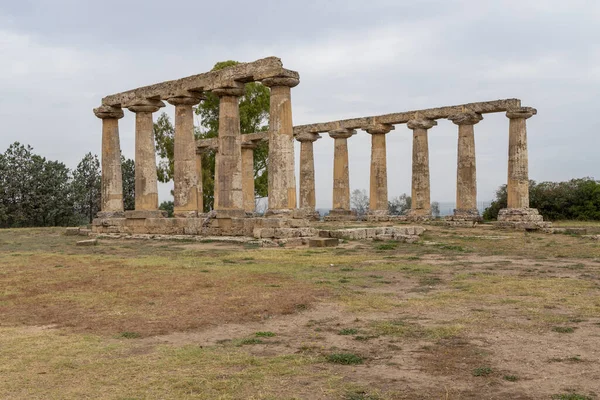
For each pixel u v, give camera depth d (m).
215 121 64.19
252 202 52.75
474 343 9.51
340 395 7.13
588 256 22.64
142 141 35.88
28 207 61.00
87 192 69.56
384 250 25.23
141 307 12.88
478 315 11.56
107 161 38.78
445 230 37.62
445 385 7.49
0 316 12.23
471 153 43.62
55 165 64.12
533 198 55.62
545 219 54.06
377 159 49.41
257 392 7.25
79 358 8.87
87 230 38.78
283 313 12.04
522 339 9.70
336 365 8.41
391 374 7.97
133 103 35.72
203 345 9.62
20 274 18.12
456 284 15.51
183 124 34.00
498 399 6.95
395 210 94.62
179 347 9.48
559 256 22.81
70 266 20.03
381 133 49.41
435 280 16.33
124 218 36.56
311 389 7.36
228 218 30.83
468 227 40.41
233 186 31.33
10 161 61.75
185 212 33.78
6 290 15.28
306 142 54.22
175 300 13.57
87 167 71.00
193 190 34.09
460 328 10.47
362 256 22.58
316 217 53.50
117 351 9.26
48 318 11.98
